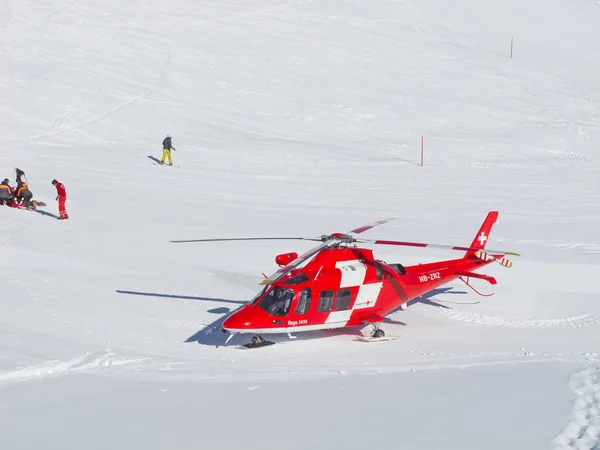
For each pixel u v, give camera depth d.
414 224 32.31
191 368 15.93
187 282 22.97
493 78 68.00
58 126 51.62
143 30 70.69
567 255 26.73
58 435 11.73
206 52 67.81
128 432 11.77
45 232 28.66
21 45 63.81
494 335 19.27
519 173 47.25
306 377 15.13
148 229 29.70
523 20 83.62
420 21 80.31
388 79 65.75
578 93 66.06
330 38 73.50
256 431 11.66
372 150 51.84
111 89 58.59
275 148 50.16
